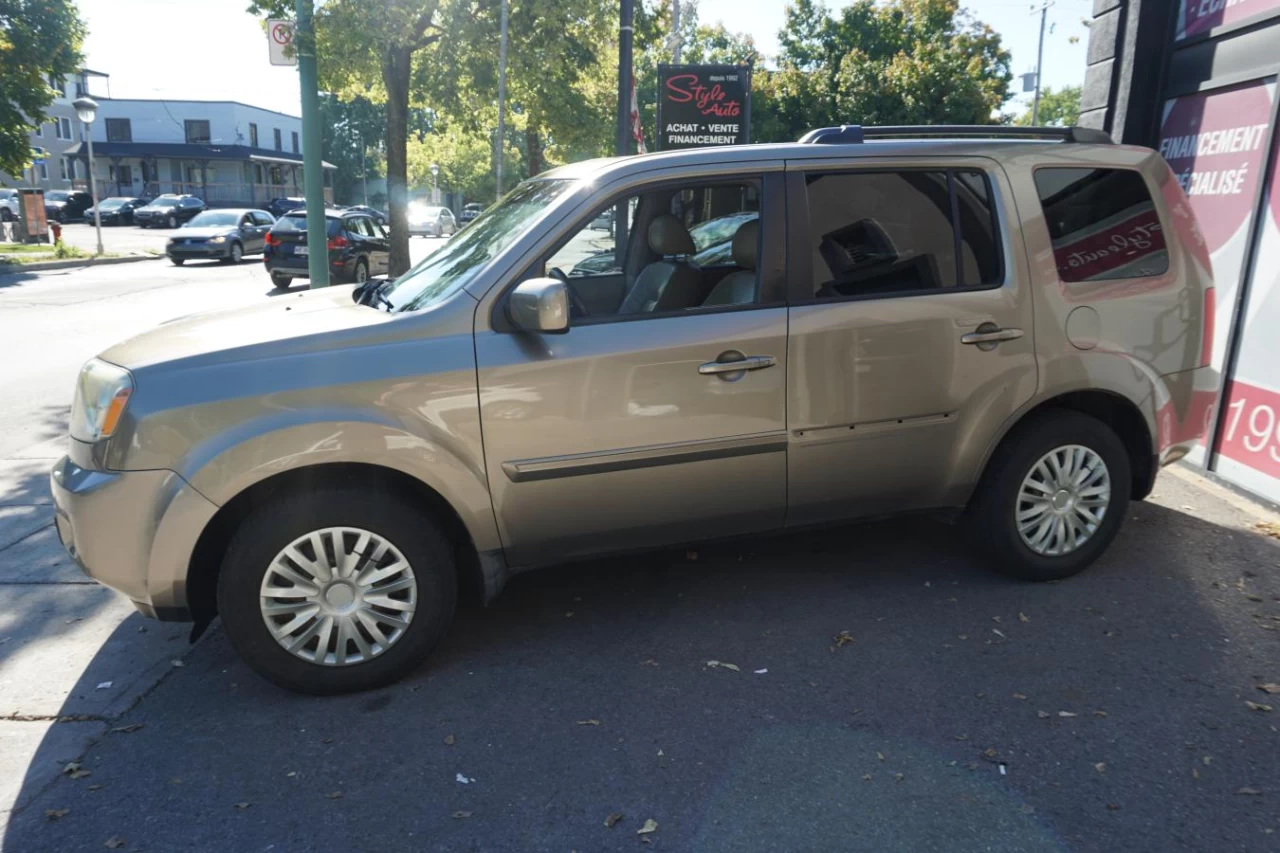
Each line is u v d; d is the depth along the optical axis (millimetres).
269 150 66000
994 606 4137
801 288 3840
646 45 17734
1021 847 2631
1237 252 5797
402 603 3520
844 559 4691
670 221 4336
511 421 3533
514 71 16688
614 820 2775
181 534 3289
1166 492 5621
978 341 4020
